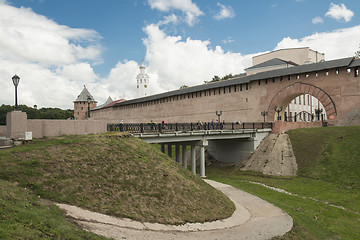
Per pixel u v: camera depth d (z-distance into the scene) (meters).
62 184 10.98
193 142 29.20
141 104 70.06
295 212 16.44
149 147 17.94
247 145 35.06
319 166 26.59
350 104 34.38
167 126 24.59
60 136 16.03
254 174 29.20
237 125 39.66
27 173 10.89
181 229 11.05
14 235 6.48
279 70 41.59
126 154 15.39
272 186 24.48
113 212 10.52
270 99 42.38
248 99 45.34
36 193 9.98
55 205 9.41
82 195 10.84
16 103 14.62
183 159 30.19
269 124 37.28
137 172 14.11
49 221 8.02
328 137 30.56
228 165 35.59
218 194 16.91
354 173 23.11
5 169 10.70
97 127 18.19
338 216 16.53
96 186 11.76
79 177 11.85
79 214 9.51
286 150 31.55
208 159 39.56
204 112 52.72
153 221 10.95
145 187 13.20
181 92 56.66
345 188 21.53
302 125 39.03
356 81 33.97
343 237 13.73
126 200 11.70
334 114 35.69
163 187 13.75
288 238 12.31
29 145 13.71
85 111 102.94
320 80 37.06
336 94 35.50
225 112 49.03
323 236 13.56
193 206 13.35
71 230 7.98
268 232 12.60
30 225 7.38
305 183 24.14
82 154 13.62
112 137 17.09
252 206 17.41
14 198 8.77
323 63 36.75
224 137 31.03
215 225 12.41
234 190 22.42
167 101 61.50
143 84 128.75
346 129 30.58
